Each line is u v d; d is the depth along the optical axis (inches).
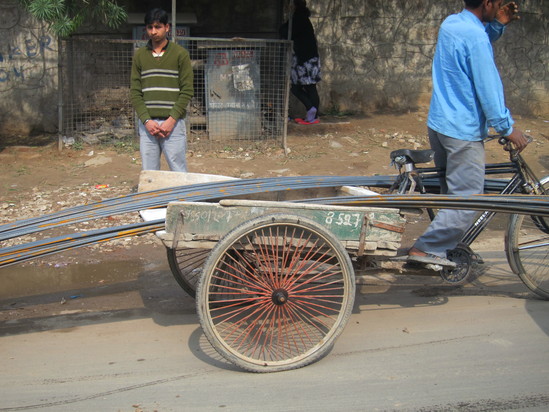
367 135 378.0
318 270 163.9
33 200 268.5
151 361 145.3
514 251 175.9
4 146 345.4
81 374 138.9
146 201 156.9
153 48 224.4
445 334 157.9
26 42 354.6
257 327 158.6
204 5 379.2
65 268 209.3
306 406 125.3
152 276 202.8
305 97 378.3
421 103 426.6
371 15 406.6
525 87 433.7
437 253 163.3
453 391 130.9
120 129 359.9
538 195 159.2
